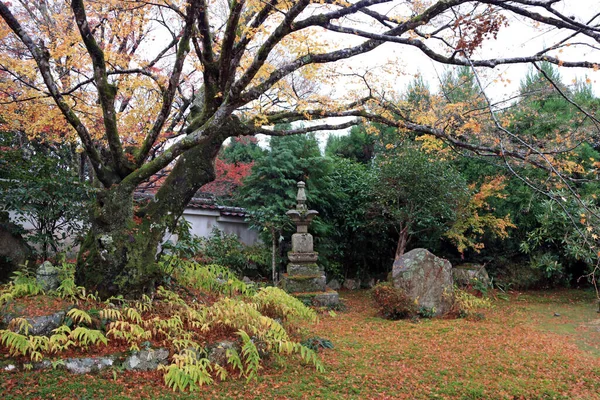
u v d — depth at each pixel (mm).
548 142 5781
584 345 6582
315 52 4883
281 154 11625
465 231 12500
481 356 5691
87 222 6984
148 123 7094
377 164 11883
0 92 6551
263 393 4188
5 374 3898
